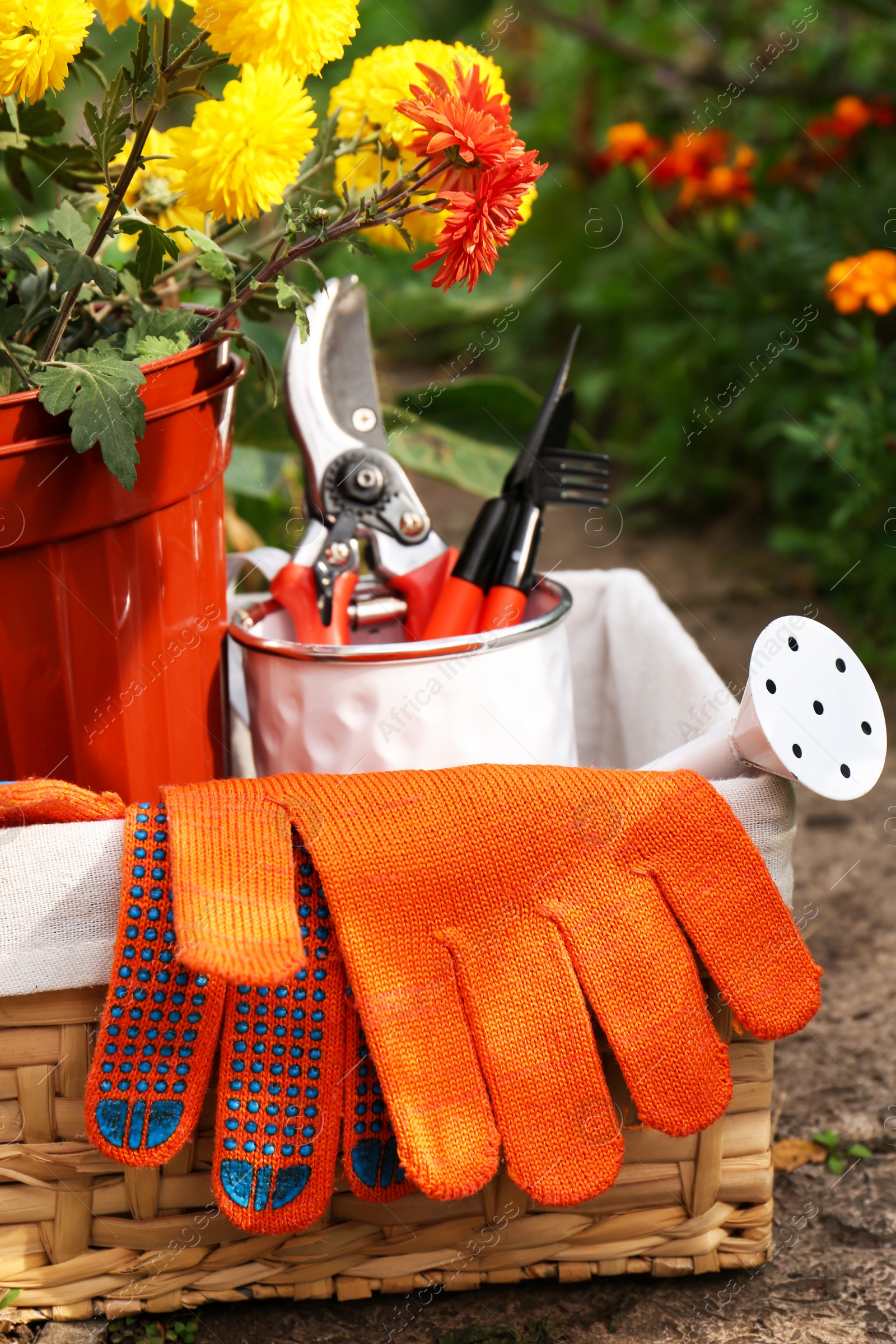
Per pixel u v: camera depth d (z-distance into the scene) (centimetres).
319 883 80
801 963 81
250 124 79
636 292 227
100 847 79
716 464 205
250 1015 79
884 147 177
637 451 220
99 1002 80
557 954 80
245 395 110
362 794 80
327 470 89
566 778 81
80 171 89
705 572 185
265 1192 79
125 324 87
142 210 88
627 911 80
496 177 80
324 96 146
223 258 82
